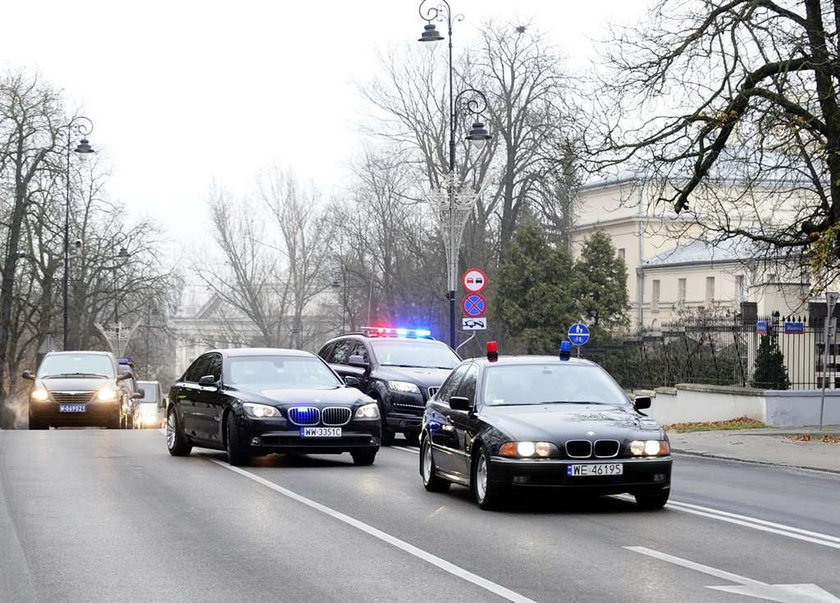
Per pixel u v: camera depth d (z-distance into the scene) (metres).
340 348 66.00
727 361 80.50
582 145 69.25
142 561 24.08
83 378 78.50
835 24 63.34
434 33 91.12
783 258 72.50
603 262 157.62
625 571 22.92
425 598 20.22
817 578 22.25
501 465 31.53
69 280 162.75
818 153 61.53
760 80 64.44
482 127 90.56
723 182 79.94
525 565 23.61
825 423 72.25
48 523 29.59
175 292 179.50
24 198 148.50
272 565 23.59
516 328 144.88
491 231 150.50
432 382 59.28
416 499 35.22
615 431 31.89
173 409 51.19
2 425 148.50
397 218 164.12
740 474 45.72
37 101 148.25
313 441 45.06
